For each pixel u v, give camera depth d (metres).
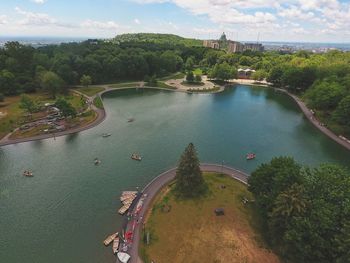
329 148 120.69
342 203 55.56
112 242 66.88
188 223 69.94
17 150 114.12
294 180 65.31
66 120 143.50
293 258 56.03
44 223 73.31
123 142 123.50
